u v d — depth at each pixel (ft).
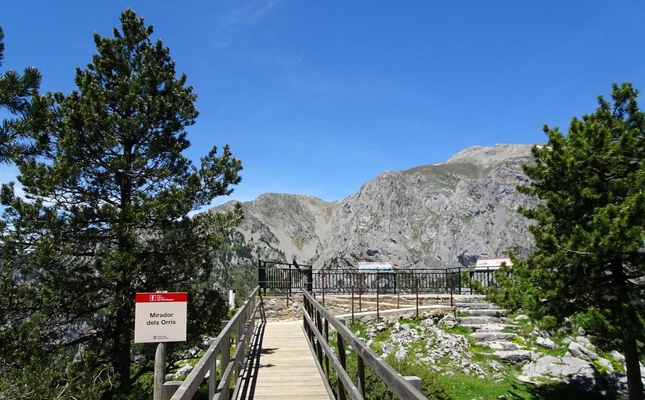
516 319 59.98
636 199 33.22
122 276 39.60
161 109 44.86
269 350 37.68
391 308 61.93
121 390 38.63
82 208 41.47
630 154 39.50
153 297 19.79
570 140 41.16
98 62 47.42
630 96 42.34
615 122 42.22
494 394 40.50
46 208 39.37
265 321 56.95
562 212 39.65
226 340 21.91
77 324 42.14
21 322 39.40
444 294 70.95
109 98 44.80
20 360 36.35
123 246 41.50
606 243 33.81
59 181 38.88
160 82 47.67
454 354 48.29
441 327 57.11
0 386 33.12
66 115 41.91
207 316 44.11
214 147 49.08
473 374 44.78
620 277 38.68
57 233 39.24
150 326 19.53
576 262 36.14
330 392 24.13
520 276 40.50
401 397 10.05
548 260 37.19
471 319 59.31
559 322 38.60
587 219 39.50
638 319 34.65
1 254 38.11
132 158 43.60
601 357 48.67
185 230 44.80
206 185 47.26
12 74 27.27
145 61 49.01
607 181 39.68
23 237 38.60
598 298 37.81
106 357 41.55
